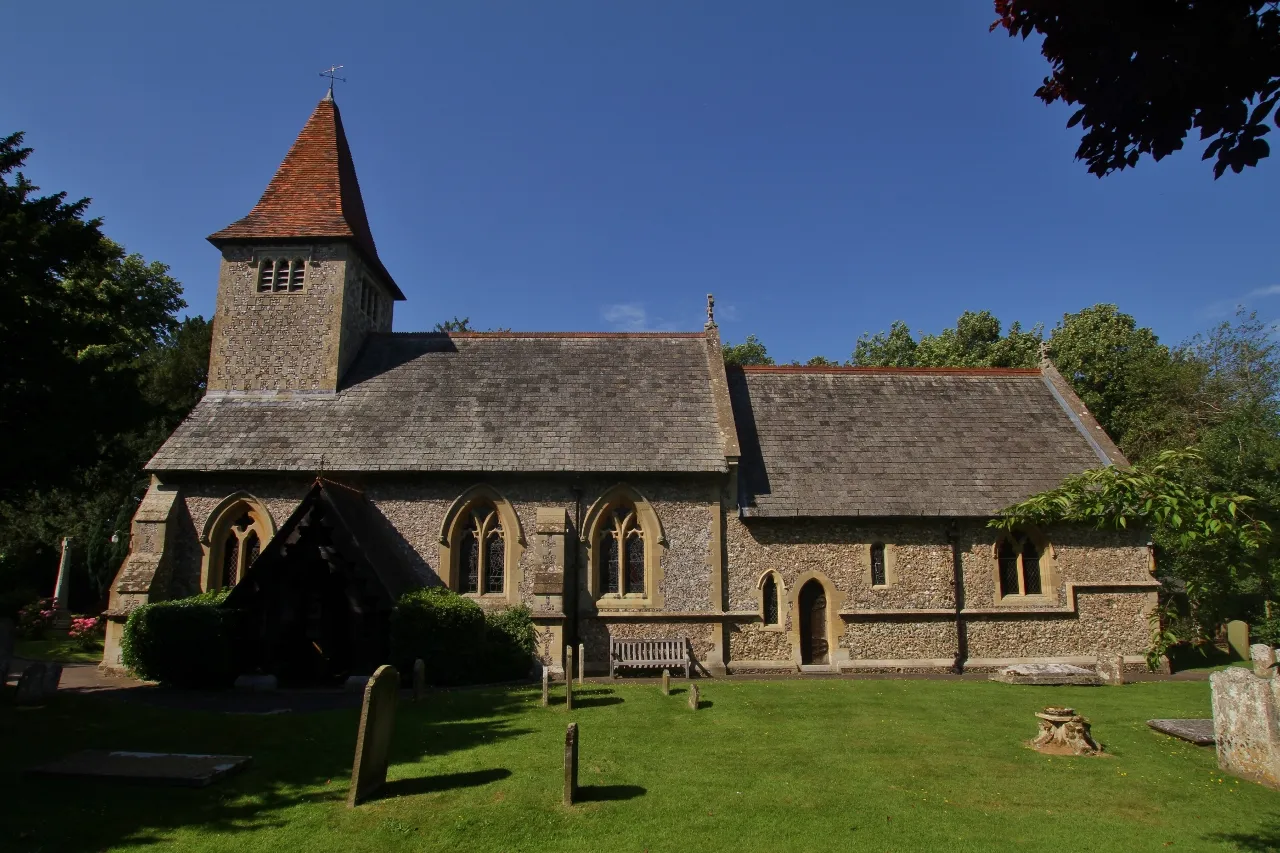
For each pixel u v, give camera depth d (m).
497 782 10.22
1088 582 21.86
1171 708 15.16
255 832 8.56
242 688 17.89
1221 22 4.59
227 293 24.12
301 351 23.75
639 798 9.63
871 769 11.00
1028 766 11.27
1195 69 4.70
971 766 11.23
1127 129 5.23
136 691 17.62
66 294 14.70
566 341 26.44
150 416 14.98
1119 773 11.00
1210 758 11.87
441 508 21.12
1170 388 33.91
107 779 10.04
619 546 21.38
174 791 9.79
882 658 21.12
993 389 26.27
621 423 22.72
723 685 17.47
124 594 19.94
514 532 21.06
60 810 9.04
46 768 10.23
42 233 13.70
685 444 22.06
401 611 18.23
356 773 9.48
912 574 21.56
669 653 20.44
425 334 26.48
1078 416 24.88
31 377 13.12
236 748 11.74
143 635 18.22
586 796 9.69
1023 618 21.59
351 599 18.23
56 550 34.62
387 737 10.31
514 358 25.45
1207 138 4.96
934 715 14.40
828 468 22.62
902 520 21.69
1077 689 17.30
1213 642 24.47
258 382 23.59
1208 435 24.52
